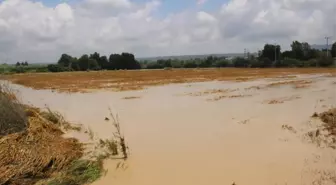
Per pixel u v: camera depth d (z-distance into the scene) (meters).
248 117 12.85
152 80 38.69
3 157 7.48
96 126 12.26
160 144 9.45
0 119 9.22
